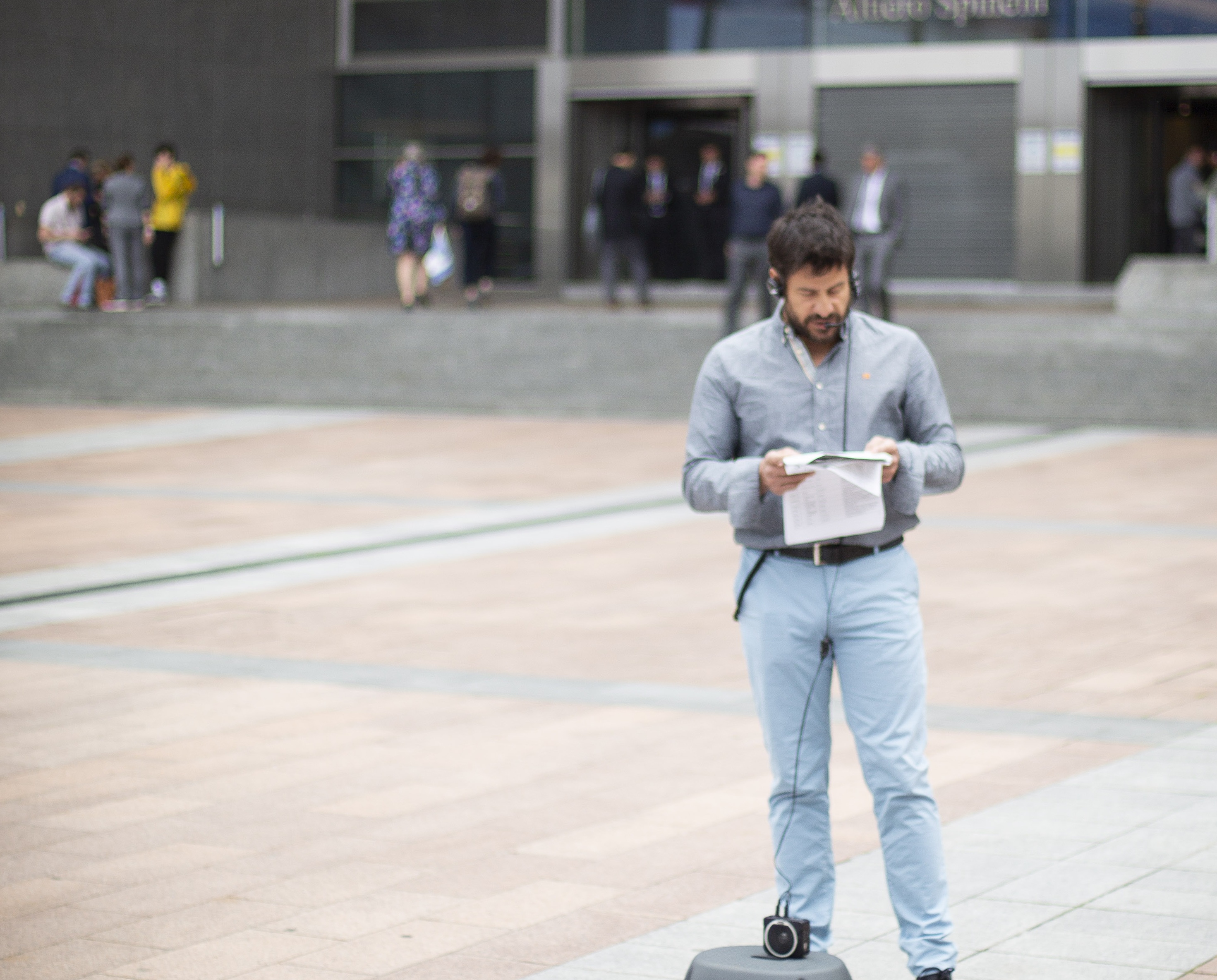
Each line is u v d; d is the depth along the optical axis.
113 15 30.92
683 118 32.16
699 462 4.35
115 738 7.23
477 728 7.33
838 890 5.27
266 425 20.27
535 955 4.75
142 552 11.97
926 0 29.44
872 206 21.08
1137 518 12.96
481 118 33.19
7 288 27.92
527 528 13.01
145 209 25.77
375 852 5.70
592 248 32.34
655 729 7.30
